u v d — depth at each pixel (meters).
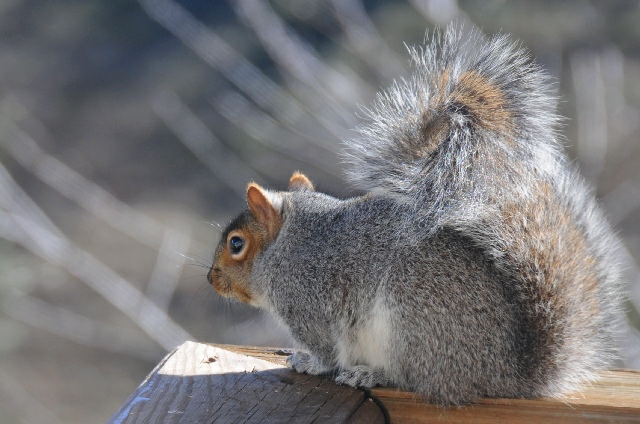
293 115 14.77
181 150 22.73
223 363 6.28
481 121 5.79
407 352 5.62
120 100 23.88
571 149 15.49
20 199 14.74
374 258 5.85
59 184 16.45
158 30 24.94
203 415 5.40
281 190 7.15
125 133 23.11
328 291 6.04
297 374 6.11
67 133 23.02
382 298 5.73
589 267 5.83
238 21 20.22
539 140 5.83
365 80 16.64
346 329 5.98
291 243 6.28
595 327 5.85
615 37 18.20
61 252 14.26
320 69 14.81
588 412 5.48
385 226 5.88
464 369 5.53
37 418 16.94
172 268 16.12
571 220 5.88
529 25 15.45
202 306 17.22
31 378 18.19
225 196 21.42
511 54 6.05
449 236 5.63
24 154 16.11
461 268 5.55
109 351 19.08
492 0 14.99
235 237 6.63
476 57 6.10
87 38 25.39
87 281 14.23
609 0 18.31
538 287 5.58
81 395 17.78
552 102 5.92
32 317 17.64
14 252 18.27
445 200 5.65
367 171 6.09
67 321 17.50
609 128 16.78
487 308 5.51
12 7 26.62
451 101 5.94
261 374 6.09
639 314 12.61
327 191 7.10
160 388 5.81
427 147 6.04
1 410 17.09
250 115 15.82
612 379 5.97
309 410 5.51
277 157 17.89
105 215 16.77
